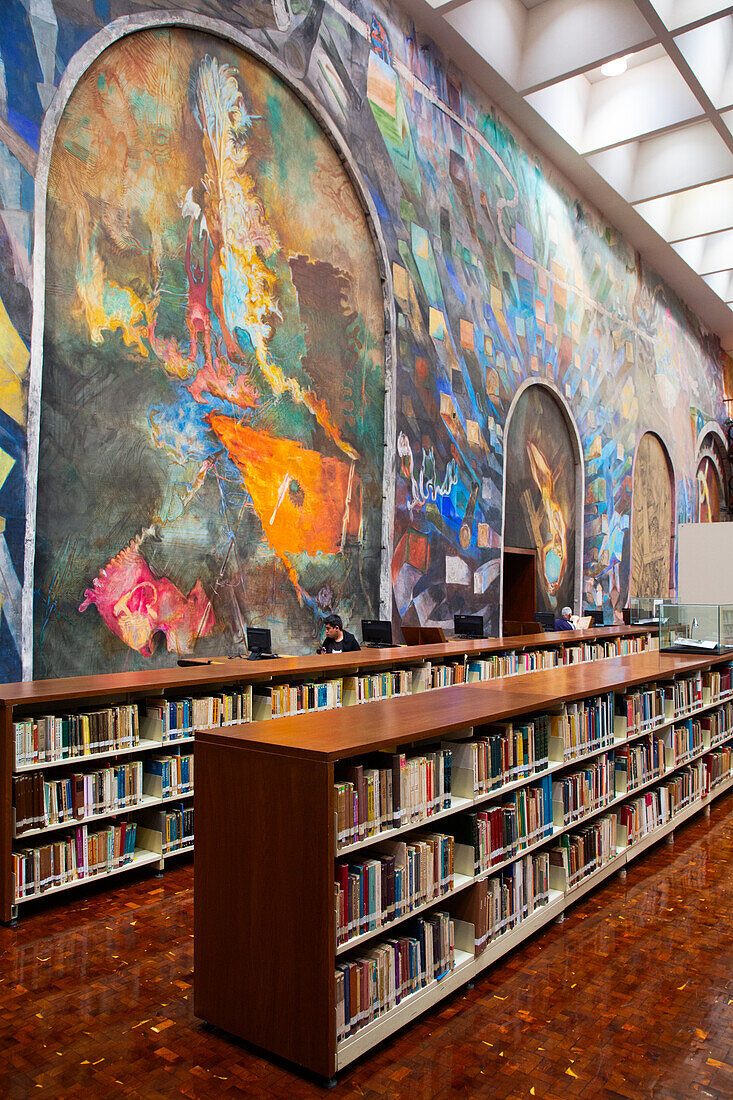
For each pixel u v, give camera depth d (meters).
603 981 4.48
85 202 9.15
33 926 5.05
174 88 10.32
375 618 13.67
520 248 18.69
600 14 15.70
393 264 14.20
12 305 8.08
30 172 8.33
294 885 3.52
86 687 5.76
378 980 3.72
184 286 10.34
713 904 5.68
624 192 21.62
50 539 8.64
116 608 9.31
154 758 6.20
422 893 4.05
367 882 3.68
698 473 32.59
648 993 4.35
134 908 5.34
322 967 3.41
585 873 5.69
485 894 4.47
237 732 3.94
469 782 4.55
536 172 19.48
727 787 8.88
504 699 5.22
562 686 5.93
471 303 16.66
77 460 8.95
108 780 5.68
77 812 5.46
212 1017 3.82
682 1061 3.70
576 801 5.63
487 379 17.17
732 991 4.39
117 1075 3.49
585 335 22.08
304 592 12.16
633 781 6.57
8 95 8.16
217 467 10.74
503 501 17.64
